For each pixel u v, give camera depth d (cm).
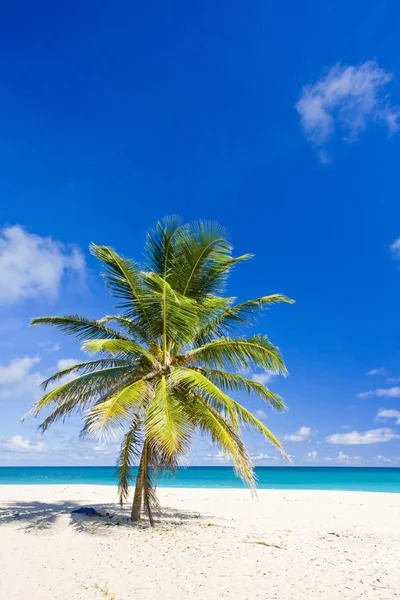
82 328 1234
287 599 614
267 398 1232
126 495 1135
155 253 1280
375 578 726
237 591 645
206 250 1247
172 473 1121
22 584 669
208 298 1288
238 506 1786
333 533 1186
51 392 1055
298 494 2494
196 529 1144
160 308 1169
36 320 1191
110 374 1082
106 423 880
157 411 966
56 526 1136
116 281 1196
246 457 1108
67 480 5328
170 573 735
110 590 643
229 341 1187
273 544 979
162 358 1196
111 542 955
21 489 2659
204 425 1128
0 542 952
